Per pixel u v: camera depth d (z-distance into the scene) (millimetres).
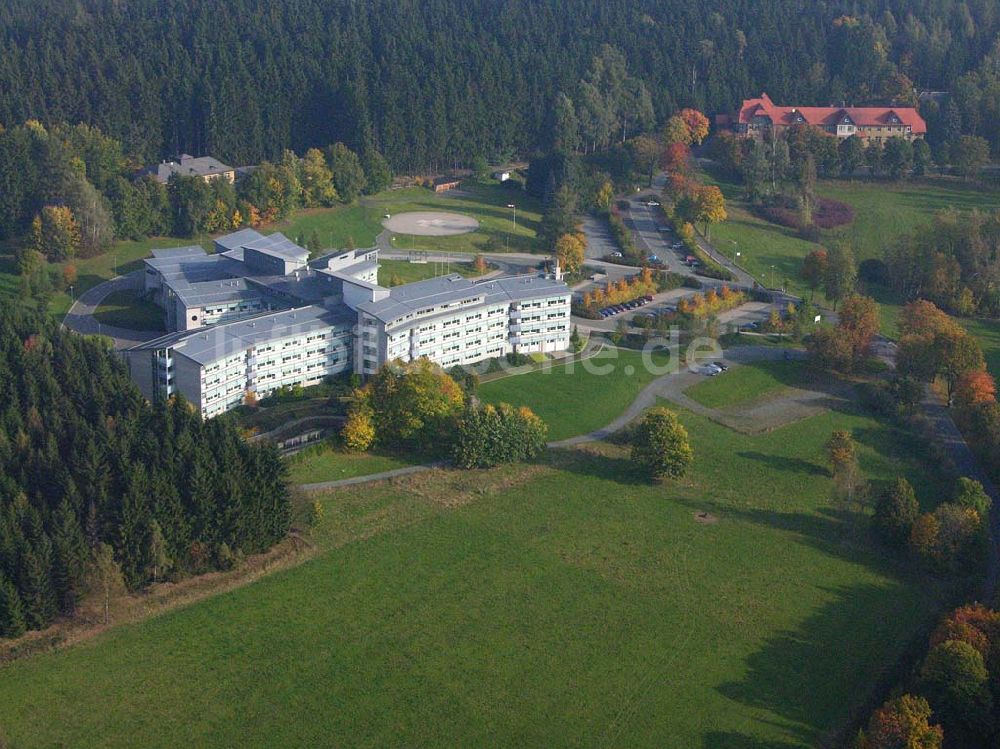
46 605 197875
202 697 186125
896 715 172250
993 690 182125
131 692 186375
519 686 191875
